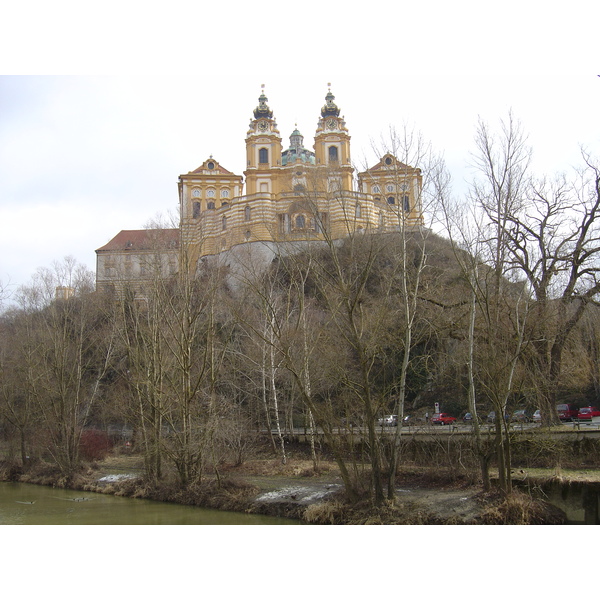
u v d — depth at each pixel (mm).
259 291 27047
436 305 28312
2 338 46438
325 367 26453
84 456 39938
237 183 90188
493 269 22641
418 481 25594
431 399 37938
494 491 21438
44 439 38250
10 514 26031
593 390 40281
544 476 21594
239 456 33844
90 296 42656
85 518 24656
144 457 31531
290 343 23516
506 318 24359
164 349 31234
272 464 32906
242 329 36188
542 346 27391
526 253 28547
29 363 37406
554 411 28578
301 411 37844
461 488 23719
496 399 20984
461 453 25516
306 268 27922
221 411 30031
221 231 74125
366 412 22016
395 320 26297
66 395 37250
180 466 28703
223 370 34531
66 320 39719
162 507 26672
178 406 29891
